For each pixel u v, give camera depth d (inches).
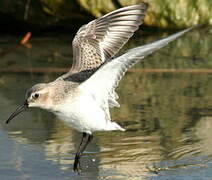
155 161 409.7
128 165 401.7
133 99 550.0
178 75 621.6
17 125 486.9
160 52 693.3
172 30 745.0
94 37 414.3
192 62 655.8
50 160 411.5
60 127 483.5
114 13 418.0
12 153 424.5
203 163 405.1
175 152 425.4
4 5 722.8
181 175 384.2
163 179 378.0
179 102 539.8
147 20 732.7
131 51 327.3
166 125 482.9
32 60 670.5
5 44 714.8
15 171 392.5
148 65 651.5
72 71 387.9
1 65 653.3
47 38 750.5
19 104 532.7
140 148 434.6
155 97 554.6
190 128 474.9
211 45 703.7
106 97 366.0
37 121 498.9
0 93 564.1
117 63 339.3
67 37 751.7
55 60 669.9
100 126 366.9
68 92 362.0
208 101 540.7
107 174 387.9
